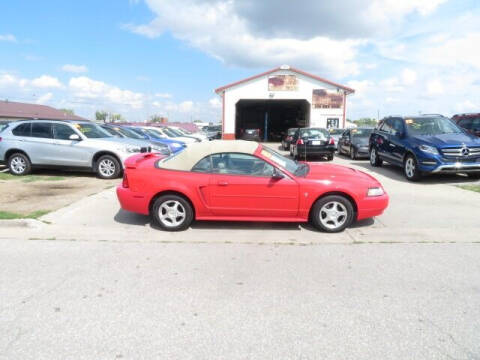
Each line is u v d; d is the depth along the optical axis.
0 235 4.91
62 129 9.66
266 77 27.86
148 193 5.08
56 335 2.63
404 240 4.75
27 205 6.42
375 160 12.14
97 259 4.08
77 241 4.69
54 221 5.52
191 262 4.00
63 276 3.63
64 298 3.18
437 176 10.05
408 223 5.50
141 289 3.35
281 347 2.48
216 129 38.41
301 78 27.62
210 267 3.87
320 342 2.54
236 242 4.69
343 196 5.03
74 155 9.43
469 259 4.09
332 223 5.09
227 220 5.24
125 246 4.52
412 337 2.61
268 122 36.22
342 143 16.89
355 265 3.93
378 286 3.42
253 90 28.11
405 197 7.29
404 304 3.09
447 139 8.84
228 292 3.30
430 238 4.82
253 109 35.97
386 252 4.32
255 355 2.40
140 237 4.87
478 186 8.41
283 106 35.19
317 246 4.54
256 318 2.86
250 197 5.01
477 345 2.51
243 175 5.04
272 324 2.78
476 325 2.77
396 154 10.12
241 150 5.16
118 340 2.57
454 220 5.64
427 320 2.83
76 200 6.86
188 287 3.39
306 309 3.00
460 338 2.60
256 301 3.13
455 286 3.43
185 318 2.86
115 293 3.27
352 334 2.64
